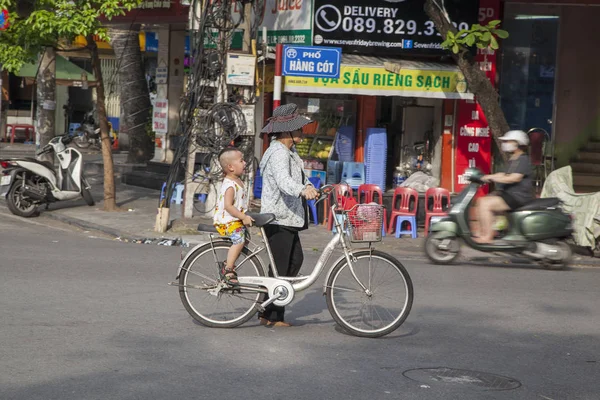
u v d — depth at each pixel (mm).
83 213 21453
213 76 20047
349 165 21344
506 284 13906
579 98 24984
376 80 20438
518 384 8312
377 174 21609
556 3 22656
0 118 43094
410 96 20969
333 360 8859
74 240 17391
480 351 9531
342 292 9883
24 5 20938
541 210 15539
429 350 9469
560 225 15578
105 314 10547
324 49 18891
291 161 10055
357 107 22328
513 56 24328
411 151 22828
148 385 7750
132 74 31422
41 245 16250
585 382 8500
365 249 9906
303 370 8438
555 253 15570
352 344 9578
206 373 8203
